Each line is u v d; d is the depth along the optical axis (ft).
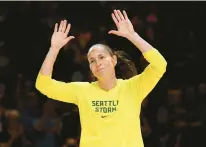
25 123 64.75
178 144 63.31
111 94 30.68
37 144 62.90
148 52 29.84
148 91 30.94
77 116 62.64
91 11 78.59
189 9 78.74
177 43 75.61
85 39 74.02
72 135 62.18
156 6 78.13
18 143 63.16
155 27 76.07
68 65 71.82
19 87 69.46
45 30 76.95
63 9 78.59
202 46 75.87
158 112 66.39
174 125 64.75
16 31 77.00
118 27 30.58
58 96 31.27
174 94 67.62
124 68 38.70
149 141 63.67
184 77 73.46
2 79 73.20
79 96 31.04
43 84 30.63
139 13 77.41
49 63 30.48
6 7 78.69
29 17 77.66
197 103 67.31
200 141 63.10
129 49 71.72
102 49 30.76
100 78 30.55
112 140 29.68
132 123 30.12
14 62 75.05
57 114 63.93
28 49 75.92
